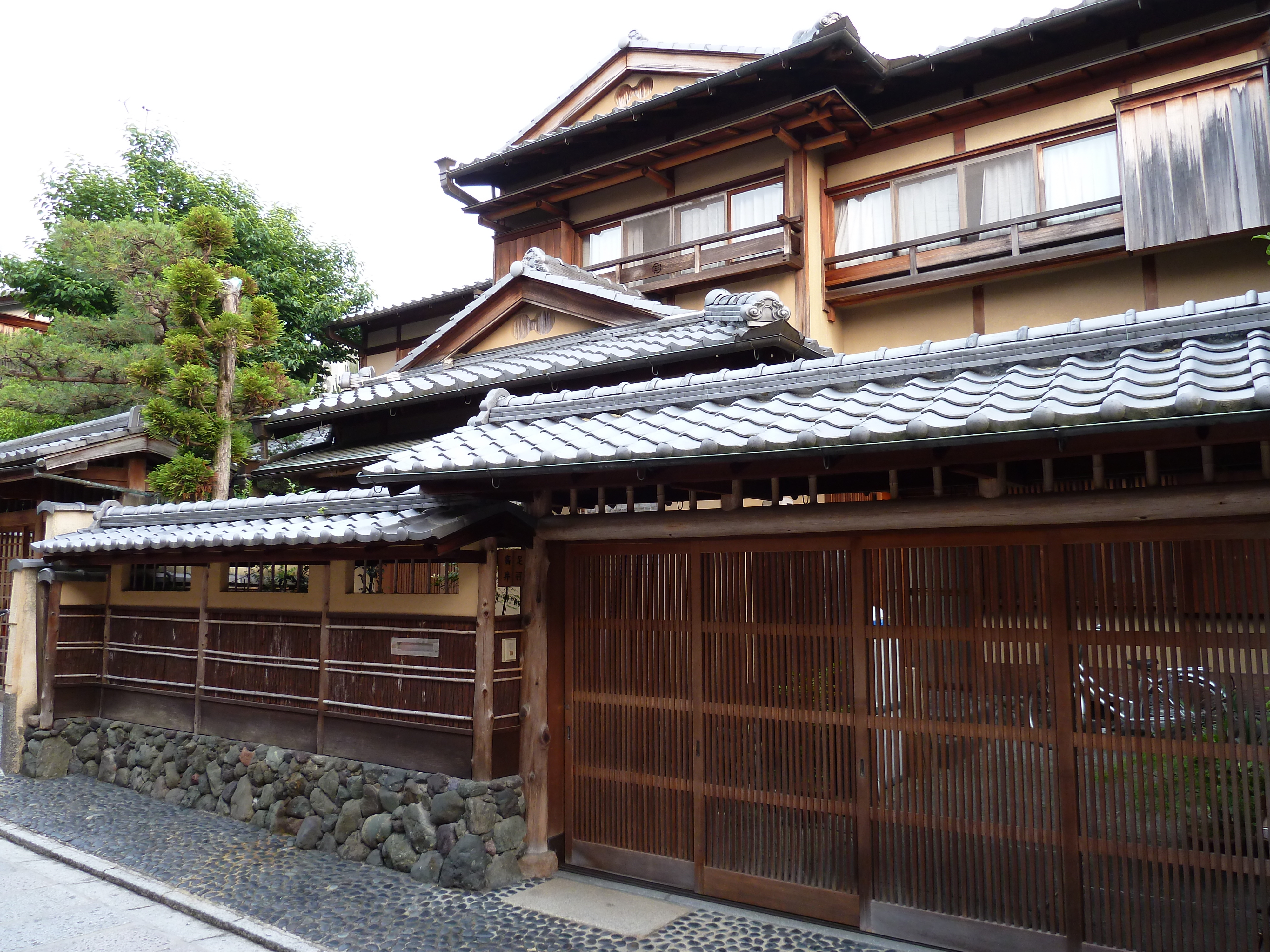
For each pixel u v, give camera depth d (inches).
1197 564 170.6
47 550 380.5
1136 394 146.6
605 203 584.1
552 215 615.8
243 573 353.4
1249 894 161.3
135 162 821.2
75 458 471.5
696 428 202.5
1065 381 163.3
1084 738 180.1
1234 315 164.1
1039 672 185.9
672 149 510.3
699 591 236.1
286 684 310.5
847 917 205.5
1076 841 179.5
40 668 386.0
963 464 172.9
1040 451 160.7
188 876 251.3
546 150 577.0
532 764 253.1
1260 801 161.2
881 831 202.7
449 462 229.5
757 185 512.1
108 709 388.5
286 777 298.0
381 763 274.7
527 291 465.1
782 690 220.1
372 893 235.6
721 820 227.6
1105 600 179.6
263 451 517.0
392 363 821.9
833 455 173.9
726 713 228.7
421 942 202.5
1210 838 166.2
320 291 906.7
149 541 326.0
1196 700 169.3
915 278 471.5
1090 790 179.0
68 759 384.2
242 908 226.2
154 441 506.6
